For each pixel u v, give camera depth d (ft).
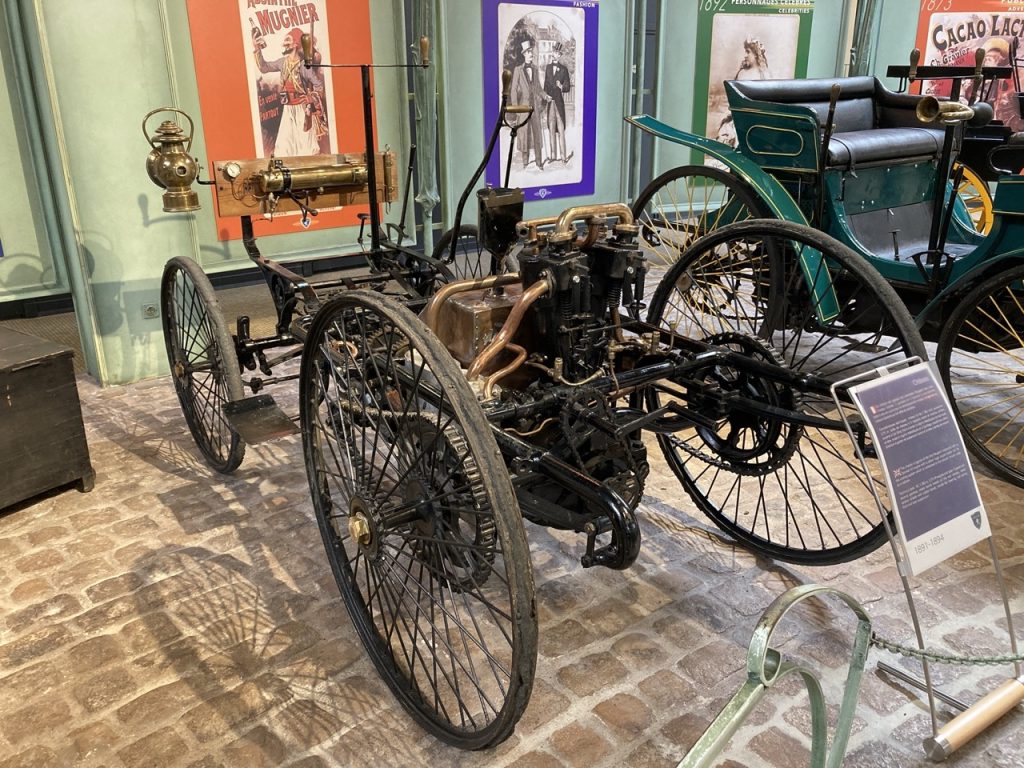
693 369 8.12
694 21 21.74
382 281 11.70
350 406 7.32
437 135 19.11
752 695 4.25
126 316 14.56
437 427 6.88
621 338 7.93
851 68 23.85
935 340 12.44
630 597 8.61
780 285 11.71
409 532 7.61
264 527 10.00
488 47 19.15
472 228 14.15
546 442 7.67
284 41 16.66
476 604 8.55
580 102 20.97
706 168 14.87
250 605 8.55
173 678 7.52
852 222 13.85
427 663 7.70
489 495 5.28
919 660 7.63
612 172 22.34
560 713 7.04
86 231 13.85
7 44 16.02
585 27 20.39
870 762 6.54
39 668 7.64
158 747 6.73
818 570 9.07
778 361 8.38
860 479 10.99
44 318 17.88
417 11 17.76
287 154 17.37
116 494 10.83
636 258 7.38
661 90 22.07
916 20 23.66
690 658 7.70
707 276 15.19
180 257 11.15
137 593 8.75
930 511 6.40
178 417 13.35
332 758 6.63
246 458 11.84
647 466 7.94
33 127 16.44
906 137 14.26
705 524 10.03
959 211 15.21
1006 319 10.66
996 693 6.82
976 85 12.04
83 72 13.14
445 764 6.56
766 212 13.70
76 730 6.93
